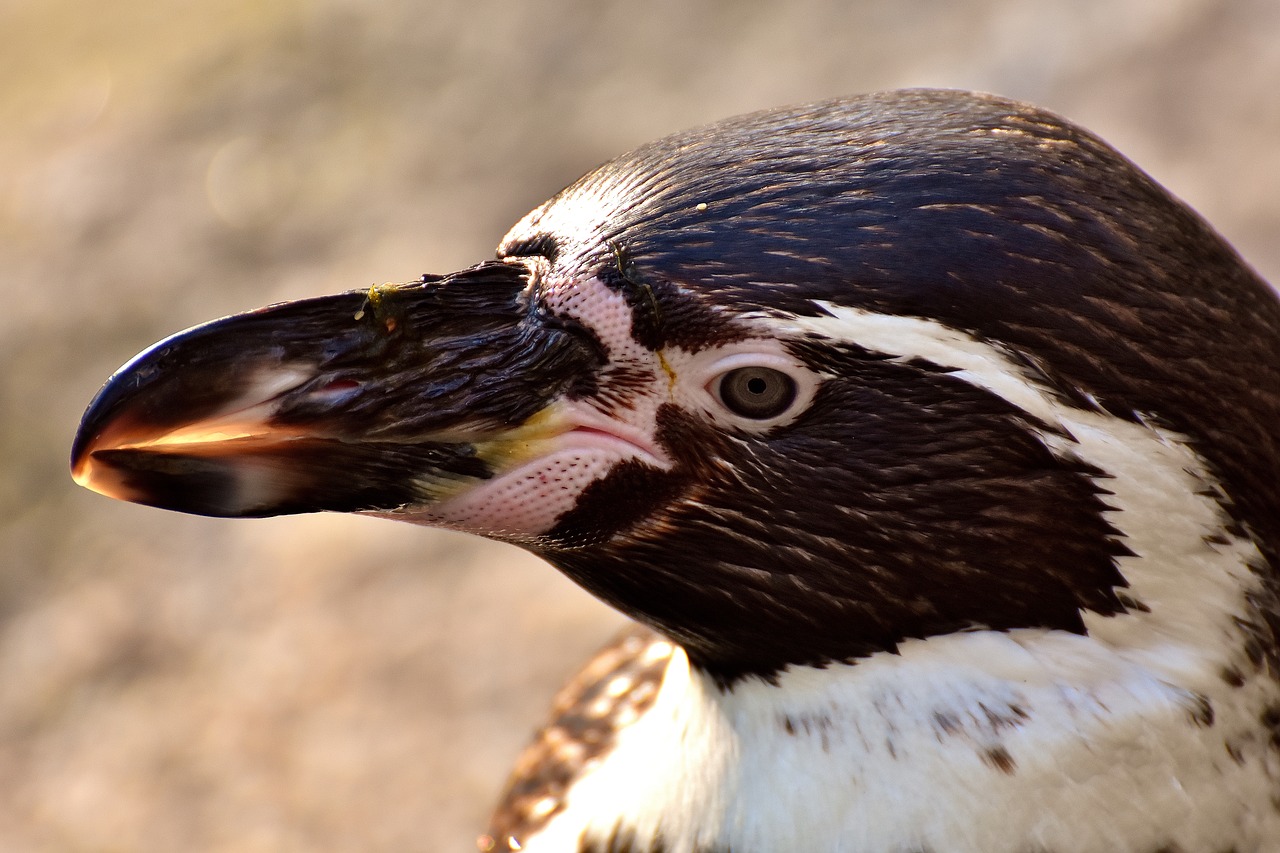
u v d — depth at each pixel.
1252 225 3.70
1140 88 4.09
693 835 2.69
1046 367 2.65
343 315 2.67
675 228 2.66
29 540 4.22
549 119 4.85
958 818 2.67
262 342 2.67
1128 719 2.66
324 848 3.43
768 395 2.66
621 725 2.77
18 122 5.59
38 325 4.76
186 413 2.67
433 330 2.67
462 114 5.00
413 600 3.81
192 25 5.84
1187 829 2.66
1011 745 2.66
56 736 3.79
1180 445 2.65
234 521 4.13
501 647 3.65
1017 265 2.64
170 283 4.79
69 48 5.91
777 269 2.65
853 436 2.66
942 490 2.66
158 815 3.57
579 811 2.73
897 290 2.65
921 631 2.67
